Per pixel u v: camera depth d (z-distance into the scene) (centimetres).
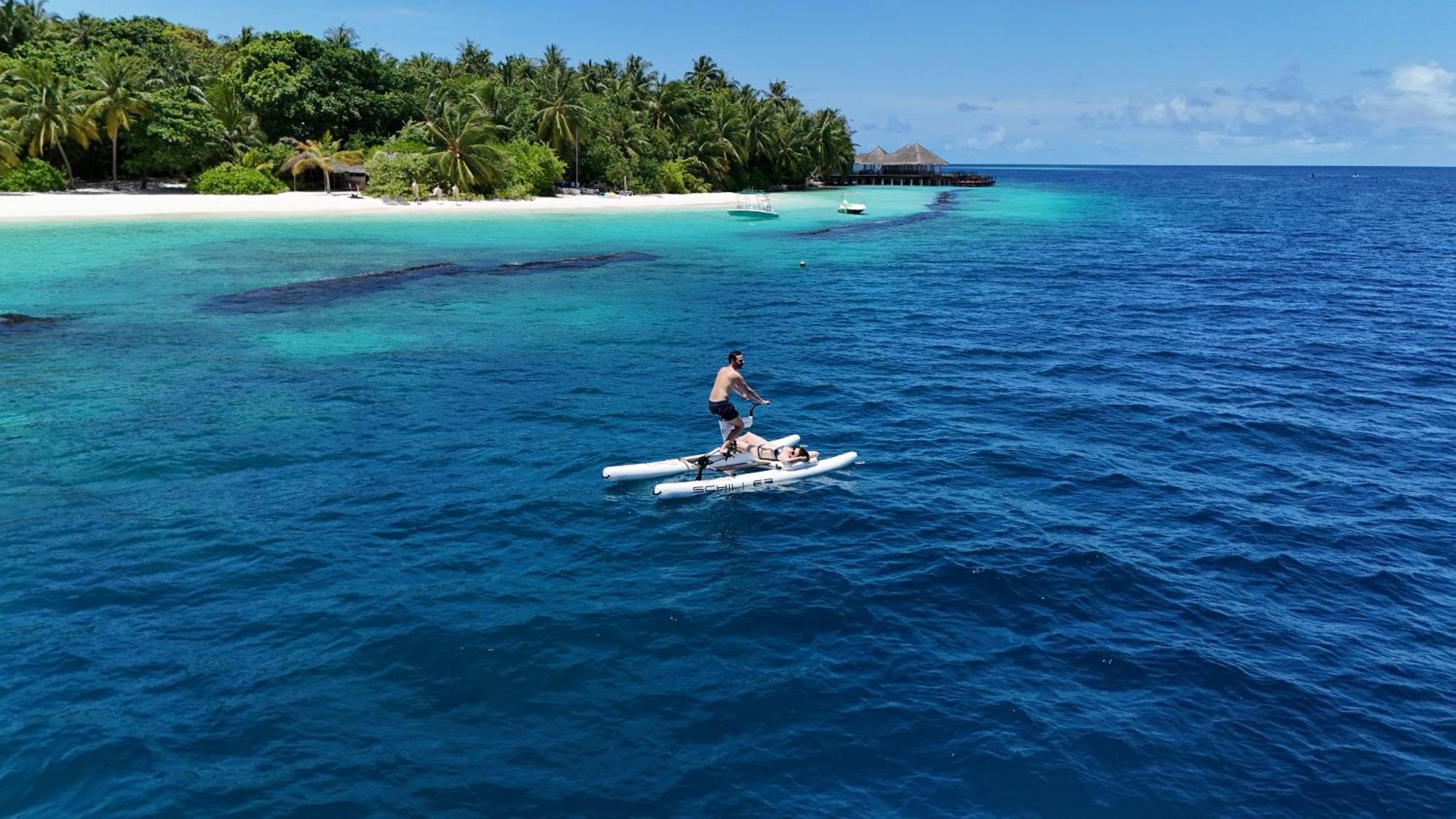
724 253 4638
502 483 1364
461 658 878
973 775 729
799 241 5322
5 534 1144
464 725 778
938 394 1925
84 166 6875
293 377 1967
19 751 727
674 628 945
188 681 830
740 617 970
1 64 6216
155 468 1391
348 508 1253
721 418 1382
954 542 1171
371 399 1808
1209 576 1095
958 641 932
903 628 955
